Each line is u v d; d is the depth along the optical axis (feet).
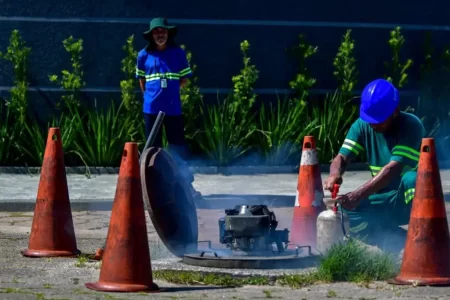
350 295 64.54
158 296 64.23
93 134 147.33
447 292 64.49
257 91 152.87
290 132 148.77
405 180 79.05
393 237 81.51
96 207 113.29
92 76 150.41
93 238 92.43
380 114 77.71
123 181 66.08
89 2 150.00
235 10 152.66
